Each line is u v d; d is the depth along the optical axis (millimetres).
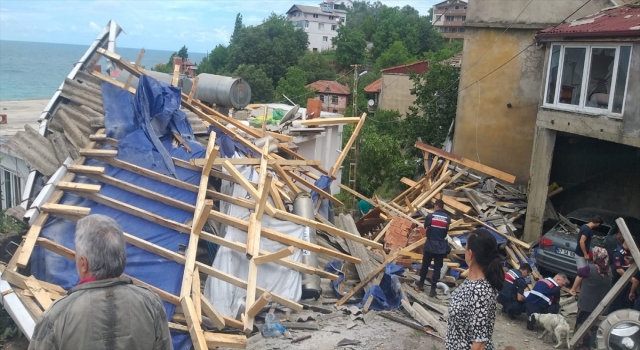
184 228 7422
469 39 17000
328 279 8703
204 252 7941
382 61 64188
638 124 10750
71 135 8969
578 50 12047
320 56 63750
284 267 7789
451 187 15469
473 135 17266
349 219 10359
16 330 7516
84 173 7977
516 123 16531
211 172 8680
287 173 10711
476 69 16969
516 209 13992
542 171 12961
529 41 15992
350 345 6914
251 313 6590
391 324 7703
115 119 9062
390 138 23469
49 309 2611
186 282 6625
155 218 7465
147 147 8453
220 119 11727
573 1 15086
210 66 66688
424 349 7000
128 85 10375
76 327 2529
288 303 7387
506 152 16797
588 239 9719
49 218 7145
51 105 9977
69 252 6641
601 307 7078
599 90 11672
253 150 10273
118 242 2695
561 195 15148
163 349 2816
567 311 9203
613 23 11617
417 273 10203
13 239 8391
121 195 7832
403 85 45281
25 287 6238
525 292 9117
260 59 62688
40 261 6762
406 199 14320
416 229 12023
